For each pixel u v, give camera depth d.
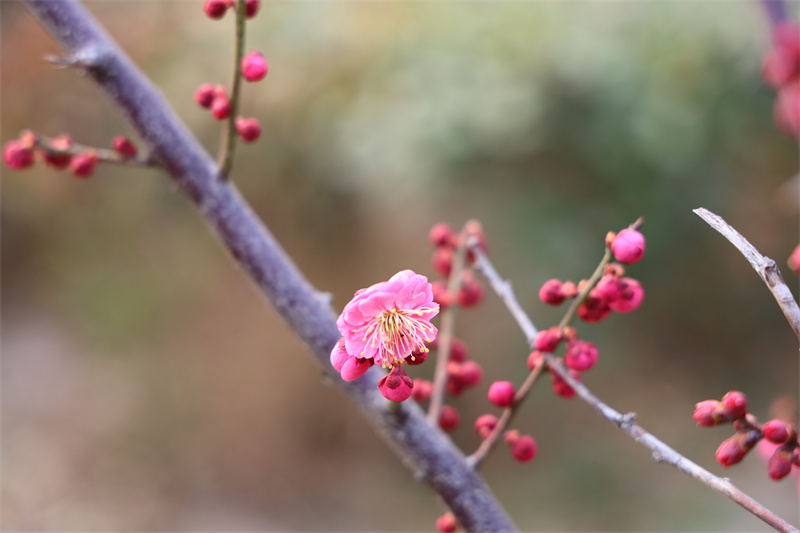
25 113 2.08
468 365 0.73
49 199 2.34
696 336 2.12
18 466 2.00
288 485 2.03
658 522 1.77
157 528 1.90
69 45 0.72
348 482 2.03
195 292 2.18
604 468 1.95
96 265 2.32
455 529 0.72
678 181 1.70
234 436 2.10
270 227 1.99
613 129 1.52
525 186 1.65
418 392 0.74
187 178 0.72
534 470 1.99
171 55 1.89
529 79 1.50
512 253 1.75
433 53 1.59
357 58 1.73
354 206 1.92
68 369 2.33
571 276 1.68
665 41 1.59
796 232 1.98
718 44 1.58
